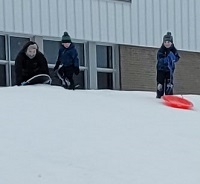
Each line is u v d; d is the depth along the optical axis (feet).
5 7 67.82
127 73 79.00
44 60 50.65
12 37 69.00
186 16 84.58
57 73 54.03
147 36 80.48
